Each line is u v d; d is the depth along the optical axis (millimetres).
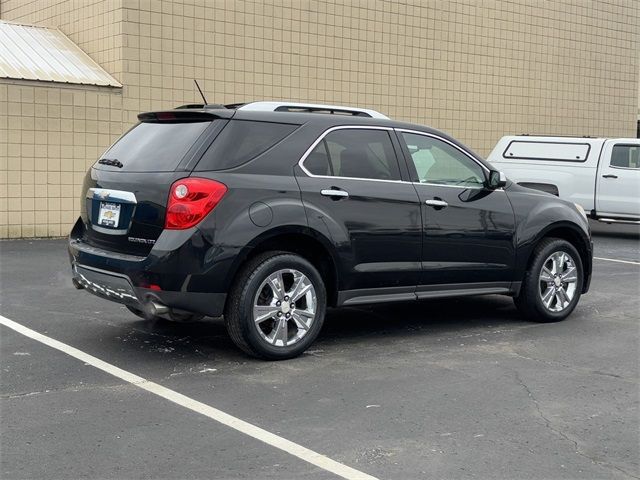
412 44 17594
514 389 5477
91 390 5305
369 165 6574
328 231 6184
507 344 6762
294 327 6207
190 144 5887
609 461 4242
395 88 17422
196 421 4742
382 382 5594
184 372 5762
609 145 15320
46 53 14234
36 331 6930
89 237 6375
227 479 3924
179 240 5605
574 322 7688
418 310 8188
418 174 6840
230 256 5715
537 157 16109
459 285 7070
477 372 5887
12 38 14523
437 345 6699
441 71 18188
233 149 5930
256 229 5812
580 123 21312
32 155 13094
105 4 14102
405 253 6648
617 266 11562
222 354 6273
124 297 5938
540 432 4652
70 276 9734
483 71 18969
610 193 15141
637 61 22562
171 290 5648
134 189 5891
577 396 5344
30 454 4207
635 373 5918
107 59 14141
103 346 6457
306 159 6227
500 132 19484
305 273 6117
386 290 6621
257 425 4688
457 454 4293
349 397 5246
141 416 4816
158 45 14180
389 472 4035
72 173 13492
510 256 7293
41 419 4734
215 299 5758
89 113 13555
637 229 17312
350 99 16719
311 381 5590
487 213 7137
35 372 5699
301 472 4020
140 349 6387
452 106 18500
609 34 21703
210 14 14703
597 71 21531
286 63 15719
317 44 16109
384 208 6504
